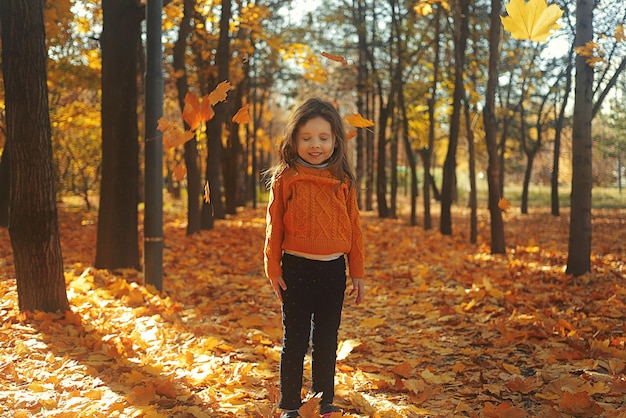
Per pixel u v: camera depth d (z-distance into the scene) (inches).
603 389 138.0
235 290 290.2
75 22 460.1
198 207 519.8
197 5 513.0
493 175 423.5
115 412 122.8
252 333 200.5
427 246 471.5
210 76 529.3
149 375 149.3
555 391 140.0
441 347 188.7
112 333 184.9
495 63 412.8
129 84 312.8
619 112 935.0
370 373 160.6
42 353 163.2
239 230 560.1
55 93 665.0
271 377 152.7
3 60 196.9
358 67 861.2
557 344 179.5
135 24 313.1
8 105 198.1
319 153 124.5
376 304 257.4
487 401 135.4
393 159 874.8
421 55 672.4
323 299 124.7
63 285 207.9
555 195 960.3
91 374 148.4
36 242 200.8
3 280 264.1
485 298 245.9
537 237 574.9
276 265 123.6
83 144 827.4
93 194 994.1
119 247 313.3
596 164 1558.8
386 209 880.3
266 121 1226.0
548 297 242.8
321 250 122.3
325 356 125.6
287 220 122.8
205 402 133.7
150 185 267.6
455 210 1208.2
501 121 1008.9
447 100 798.5
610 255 394.6
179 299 261.7
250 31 600.7
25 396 131.0
